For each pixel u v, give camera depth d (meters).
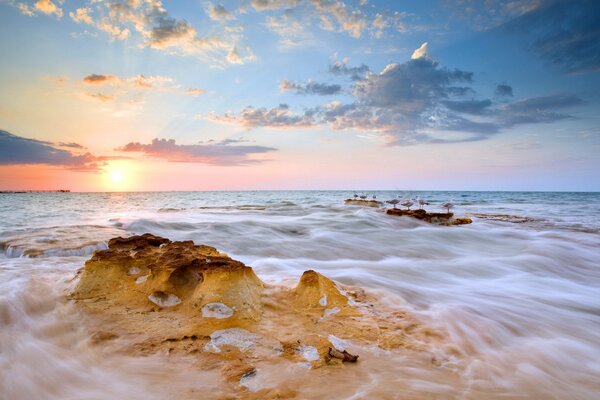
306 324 4.46
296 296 5.30
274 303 5.11
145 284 5.29
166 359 3.46
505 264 10.42
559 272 9.96
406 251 12.59
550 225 20.62
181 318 4.44
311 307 4.98
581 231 17.67
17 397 2.84
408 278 8.48
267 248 12.20
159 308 4.76
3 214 26.70
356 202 35.06
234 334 4.00
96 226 14.20
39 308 4.43
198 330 4.07
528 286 8.27
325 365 3.45
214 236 13.89
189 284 5.18
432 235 15.55
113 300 5.00
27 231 12.19
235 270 5.01
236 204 45.12
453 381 3.46
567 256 11.55
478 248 13.57
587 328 5.61
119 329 4.10
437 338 4.42
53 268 7.05
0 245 9.59
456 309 5.65
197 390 2.94
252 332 4.10
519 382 3.62
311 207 31.91
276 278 6.82
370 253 12.09
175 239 13.25
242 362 3.43
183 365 3.35
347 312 4.96
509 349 4.50
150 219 17.98
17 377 3.04
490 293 7.43
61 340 3.80
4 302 4.16
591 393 3.58
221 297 4.63
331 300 5.16
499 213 31.36
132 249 7.14
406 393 3.10
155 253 6.40
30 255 8.59
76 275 5.88
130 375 3.18
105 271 5.53
